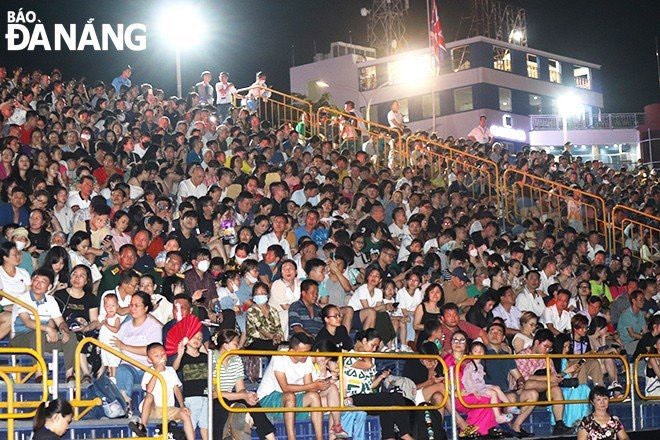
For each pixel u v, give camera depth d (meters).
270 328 14.45
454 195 25.30
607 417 13.78
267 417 12.72
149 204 18.53
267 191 21.67
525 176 29.09
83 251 15.09
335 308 14.32
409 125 59.56
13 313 13.02
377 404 13.23
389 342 16.27
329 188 21.78
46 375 10.88
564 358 15.27
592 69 64.81
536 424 15.74
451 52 59.12
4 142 18.64
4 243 13.41
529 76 60.88
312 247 17.34
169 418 12.20
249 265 15.84
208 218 18.39
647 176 37.25
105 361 12.93
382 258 18.47
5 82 25.58
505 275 19.47
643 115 60.91
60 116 23.67
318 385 12.82
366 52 64.88
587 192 29.86
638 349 17.73
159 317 14.03
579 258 22.81
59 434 9.70
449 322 15.69
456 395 13.47
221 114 29.34
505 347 16.12
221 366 12.62
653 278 22.39
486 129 35.12
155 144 22.45
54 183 18.03
